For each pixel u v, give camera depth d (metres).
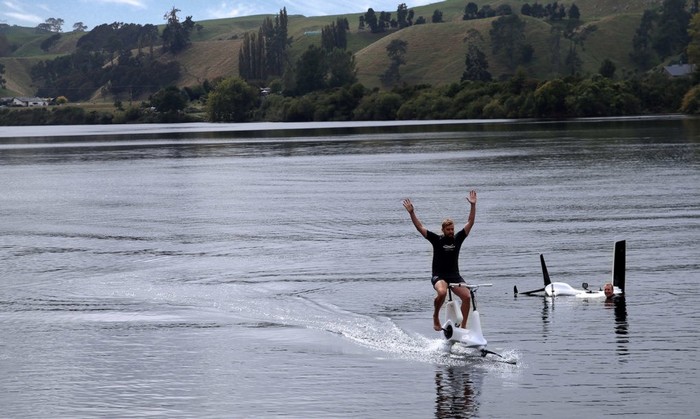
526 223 44.94
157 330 24.62
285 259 35.88
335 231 43.84
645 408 17.77
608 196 56.66
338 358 21.58
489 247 37.59
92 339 23.77
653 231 41.19
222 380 20.06
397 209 52.62
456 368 20.66
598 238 39.47
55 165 103.81
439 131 169.88
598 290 28.39
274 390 19.33
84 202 61.53
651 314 25.20
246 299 28.30
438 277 22.97
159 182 77.06
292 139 155.25
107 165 101.94
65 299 28.91
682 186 61.69
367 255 36.44
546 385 19.30
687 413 17.47
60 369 21.09
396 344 22.70
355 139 147.88
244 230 45.03
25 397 19.12
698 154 91.88
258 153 117.62
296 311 26.44
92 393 19.33
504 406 18.11
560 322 24.58
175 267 34.59
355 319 25.36
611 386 19.09
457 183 68.56
